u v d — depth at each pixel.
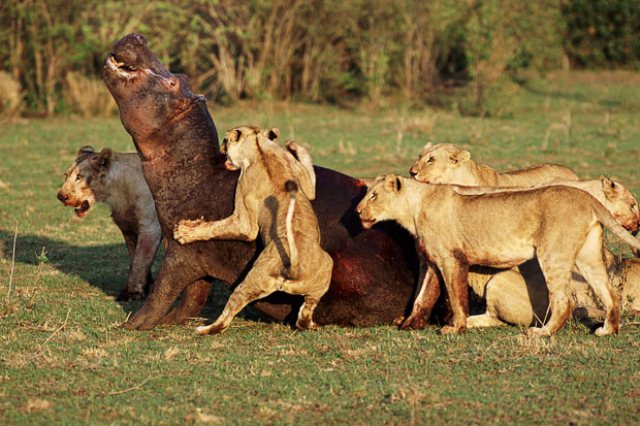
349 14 45.62
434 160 14.91
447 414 9.07
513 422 8.89
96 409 9.36
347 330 12.28
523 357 10.76
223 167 12.65
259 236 12.05
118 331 12.55
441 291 12.43
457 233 11.84
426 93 46.34
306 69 46.94
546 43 46.84
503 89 41.47
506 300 12.09
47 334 12.28
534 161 27.56
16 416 9.19
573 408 9.21
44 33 42.03
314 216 11.79
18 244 18.98
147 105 12.61
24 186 25.66
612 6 60.28
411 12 45.56
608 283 11.55
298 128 37.28
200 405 9.43
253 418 9.08
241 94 47.38
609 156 28.16
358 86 46.88
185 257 12.50
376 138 33.72
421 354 10.99
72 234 19.97
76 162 15.38
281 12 45.91
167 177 12.64
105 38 43.62
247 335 12.10
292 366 10.66
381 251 12.37
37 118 41.22
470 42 42.09
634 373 10.11
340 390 9.79
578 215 11.18
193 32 45.66
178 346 11.58
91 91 42.50
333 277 12.15
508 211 11.52
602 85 53.03
